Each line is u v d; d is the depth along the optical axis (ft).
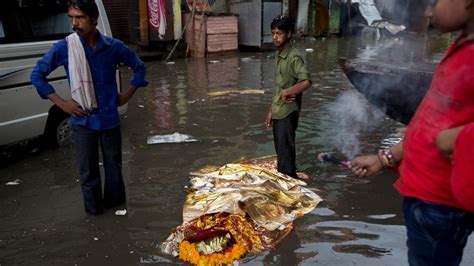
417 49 50.62
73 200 14.14
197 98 27.32
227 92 28.89
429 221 5.93
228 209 12.00
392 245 11.12
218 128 21.21
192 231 11.34
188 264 10.51
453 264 6.15
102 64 12.17
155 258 10.82
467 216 5.77
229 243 11.03
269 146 18.65
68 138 18.93
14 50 15.83
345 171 15.89
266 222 12.07
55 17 17.66
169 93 28.68
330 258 10.57
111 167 13.07
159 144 18.97
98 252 11.16
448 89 5.48
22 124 16.51
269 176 14.51
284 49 13.73
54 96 11.96
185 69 38.24
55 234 12.09
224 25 47.06
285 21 13.41
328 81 32.50
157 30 42.96
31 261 10.86
